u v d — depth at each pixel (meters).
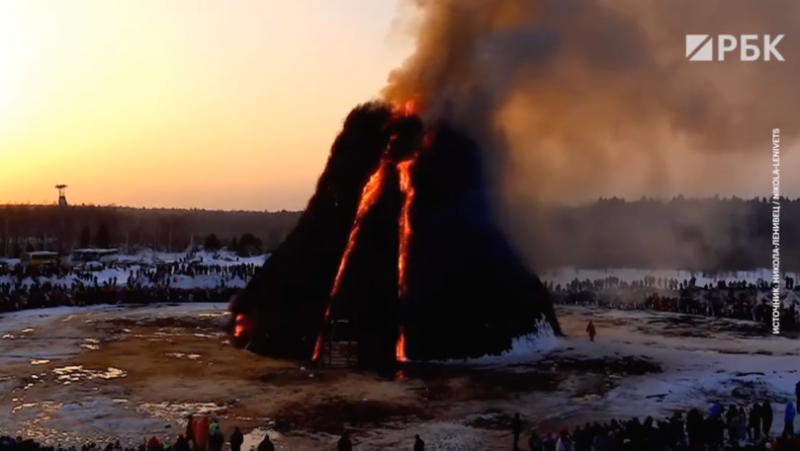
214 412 29.33
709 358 40.94
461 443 25.41
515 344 42.09
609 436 22.77
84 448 22.84
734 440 25.73
